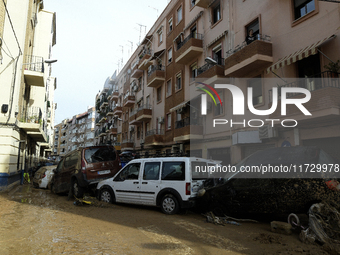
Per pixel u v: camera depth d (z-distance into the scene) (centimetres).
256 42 1165
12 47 1393
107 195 868
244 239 481
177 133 1786
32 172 2320
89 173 944
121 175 853
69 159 1068
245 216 672
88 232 507
